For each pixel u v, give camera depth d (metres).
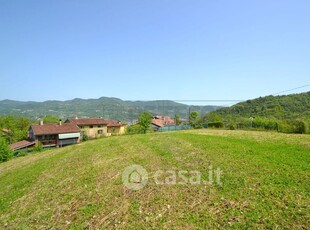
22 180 23.31
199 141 29.94
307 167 15.04
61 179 20.19
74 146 43.62
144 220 10.70
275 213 9.55
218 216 9.98
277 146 23.81
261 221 9.14
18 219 13.95
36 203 15.84
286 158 17.83
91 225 11.23
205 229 9.22
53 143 65.38
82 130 75.50
